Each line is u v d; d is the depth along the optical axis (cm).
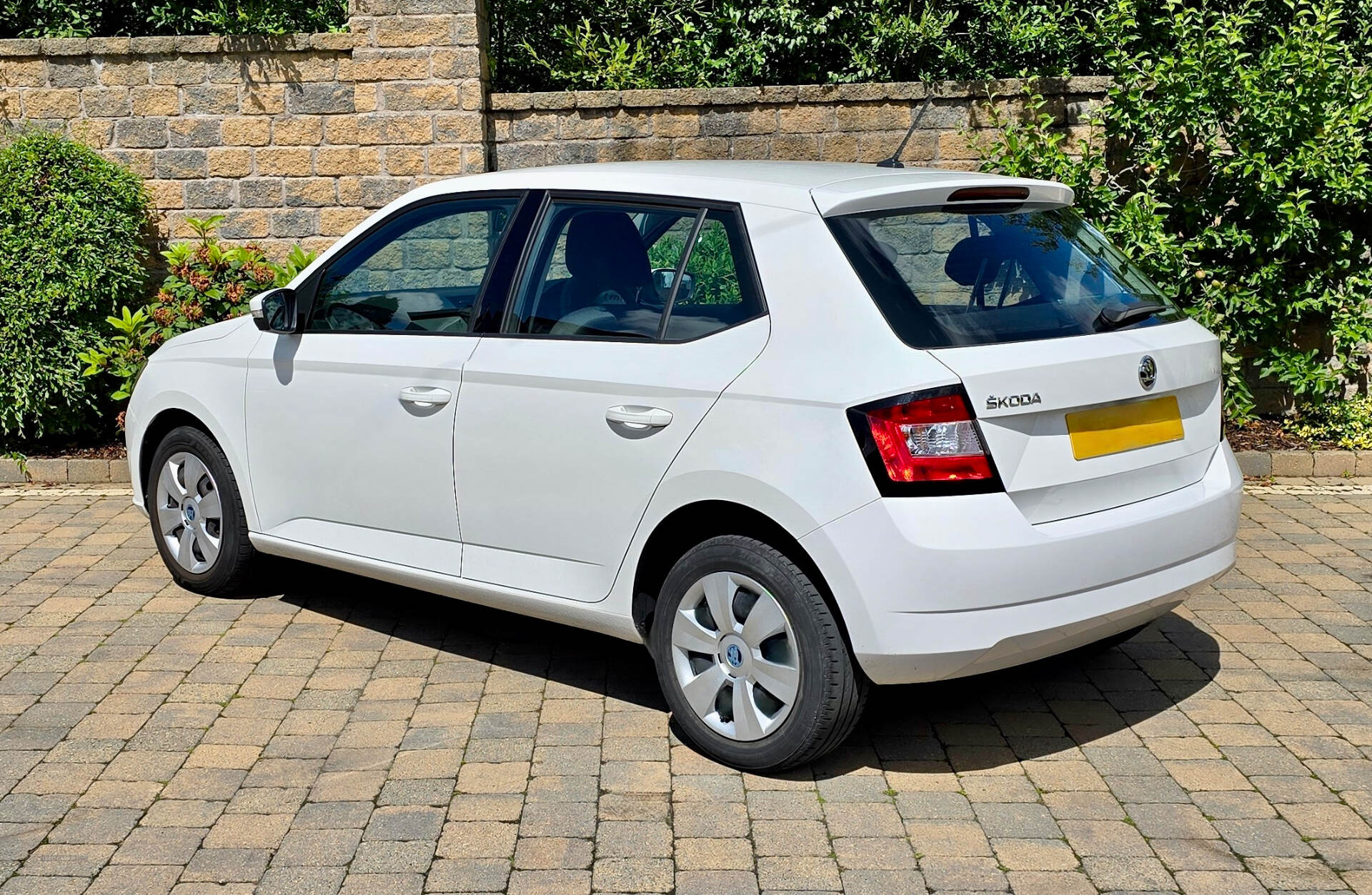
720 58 976
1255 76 808
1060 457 393
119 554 663
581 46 963
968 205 439
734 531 420
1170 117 819
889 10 956
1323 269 840
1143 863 369
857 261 402
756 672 413
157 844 380
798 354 398
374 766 430
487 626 564
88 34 997
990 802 406
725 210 433
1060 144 866
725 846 379
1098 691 494
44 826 390
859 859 372
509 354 464
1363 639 542
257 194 890
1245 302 822
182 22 1020
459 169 875
